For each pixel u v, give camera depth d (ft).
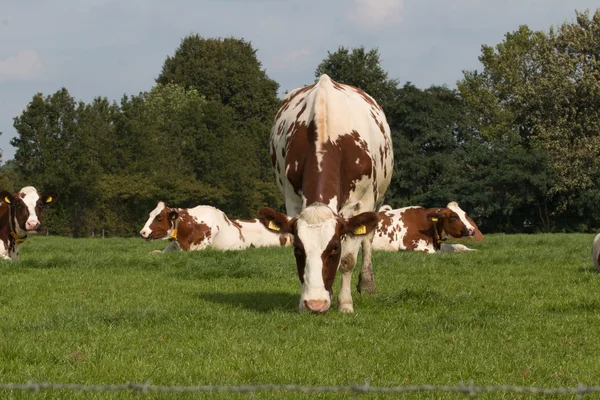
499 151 186.80
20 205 47.88
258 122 252.21
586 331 26.11
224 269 44.37
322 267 26.71
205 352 22.52
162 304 32.01
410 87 207.92
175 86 245.45
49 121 171.22
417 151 205.46
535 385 19.21
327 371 20.33
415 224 66.33
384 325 26.99
